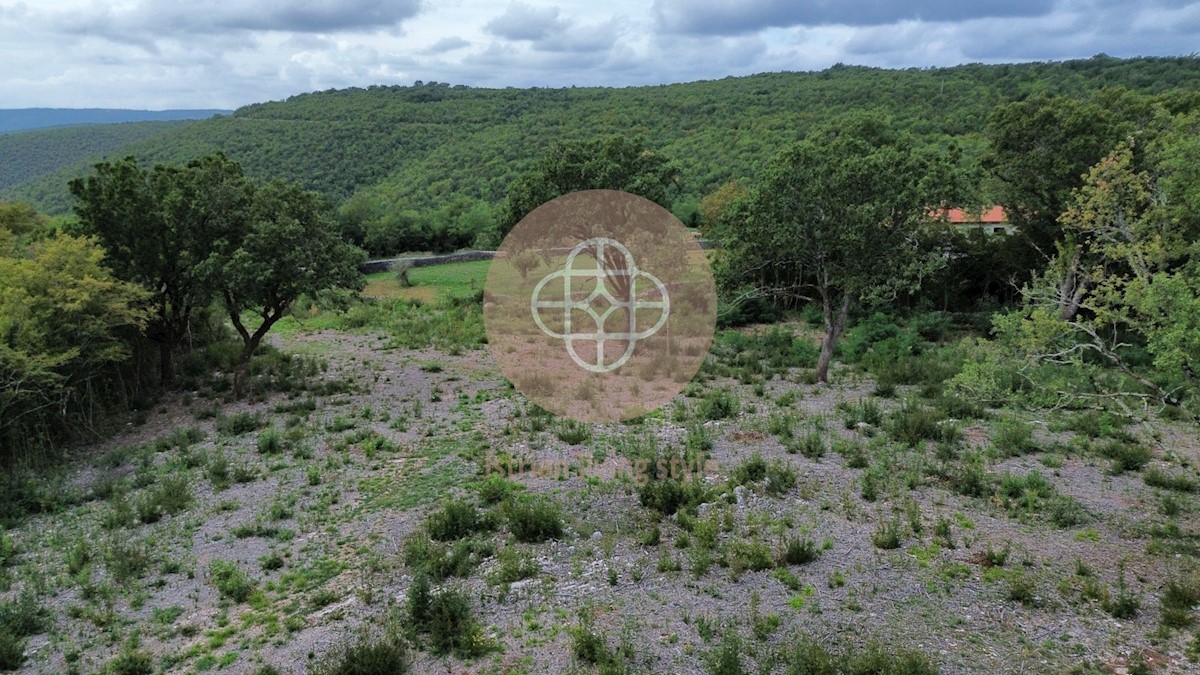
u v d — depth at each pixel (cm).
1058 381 1255
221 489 1449
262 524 1267
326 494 1393
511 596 983
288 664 864
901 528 1138
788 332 2770
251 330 3316
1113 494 1291
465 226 6028
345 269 2283
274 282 2139
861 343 2536
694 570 1018
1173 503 1209
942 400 1823
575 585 1006
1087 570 1001
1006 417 1667
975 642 846
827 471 1397
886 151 2077
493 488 1324
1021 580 975
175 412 2064
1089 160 2628
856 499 1264
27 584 1123
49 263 1839
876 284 2112
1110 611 903
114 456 1683
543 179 2698
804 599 943
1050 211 2830
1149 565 1024
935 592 956
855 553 1062
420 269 5078
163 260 2177
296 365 2511
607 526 1185
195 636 952
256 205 2181
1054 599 935
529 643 877
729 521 1156
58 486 1534
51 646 951
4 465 1669
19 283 1803
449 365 2514
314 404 2014
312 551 1168
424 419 1870
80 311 1828
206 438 1797
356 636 908
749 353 2556
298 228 2123
